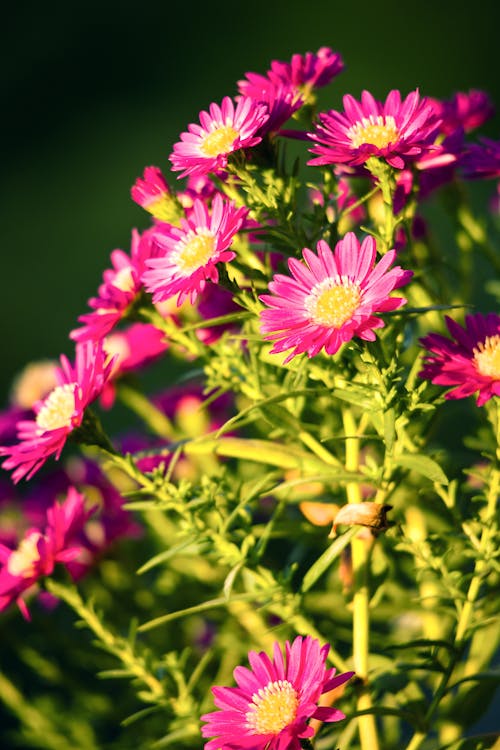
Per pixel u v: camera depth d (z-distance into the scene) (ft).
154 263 1.55
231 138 1.53
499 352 1.47
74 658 1.93
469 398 1.73
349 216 1.81
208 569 1.82
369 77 7.84
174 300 1.72
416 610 1.68
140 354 1.81
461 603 1.55
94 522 1.92
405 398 1.49
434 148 1.49
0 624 1.88
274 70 1.65
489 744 1.53
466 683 1.62
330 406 1.66
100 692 1.96
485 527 1.52
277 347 1.44
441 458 1.66
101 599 1.90
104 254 6.31
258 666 1.44
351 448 1.57
